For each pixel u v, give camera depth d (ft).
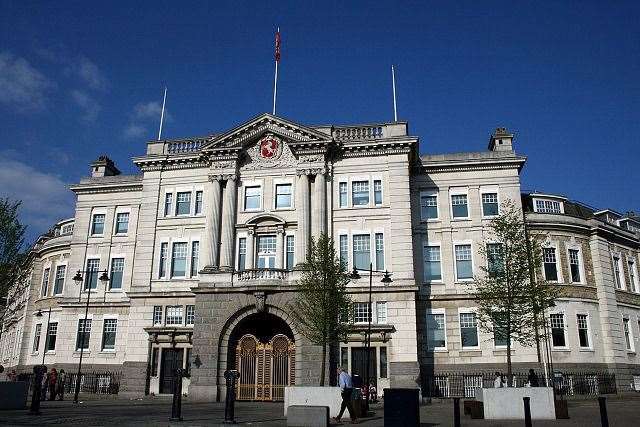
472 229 146.00
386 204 140.36
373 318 133.49
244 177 146.92
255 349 131.03
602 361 143.54
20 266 115.24
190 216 150.20
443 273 143.95
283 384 127.85
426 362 138.62
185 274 147.02
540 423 69.41
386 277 122.42
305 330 124.98
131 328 144.87
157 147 157.28
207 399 125.59
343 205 142.61
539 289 107.45
